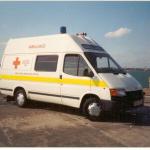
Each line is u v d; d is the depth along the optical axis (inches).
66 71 394.3
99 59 388.5
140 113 422.0
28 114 407.8
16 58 472.1
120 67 407.8
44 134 299.7
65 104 398.0
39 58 434.9
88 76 368.2
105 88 350.6
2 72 493.4
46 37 435.5
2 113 414.9
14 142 271.3
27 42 462.9
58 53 409.4
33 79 438.6
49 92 415.2
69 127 331.3
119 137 290.7
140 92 378.0
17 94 470.6
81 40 405.1
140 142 273.7
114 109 347.3
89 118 369.7
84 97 374.9
